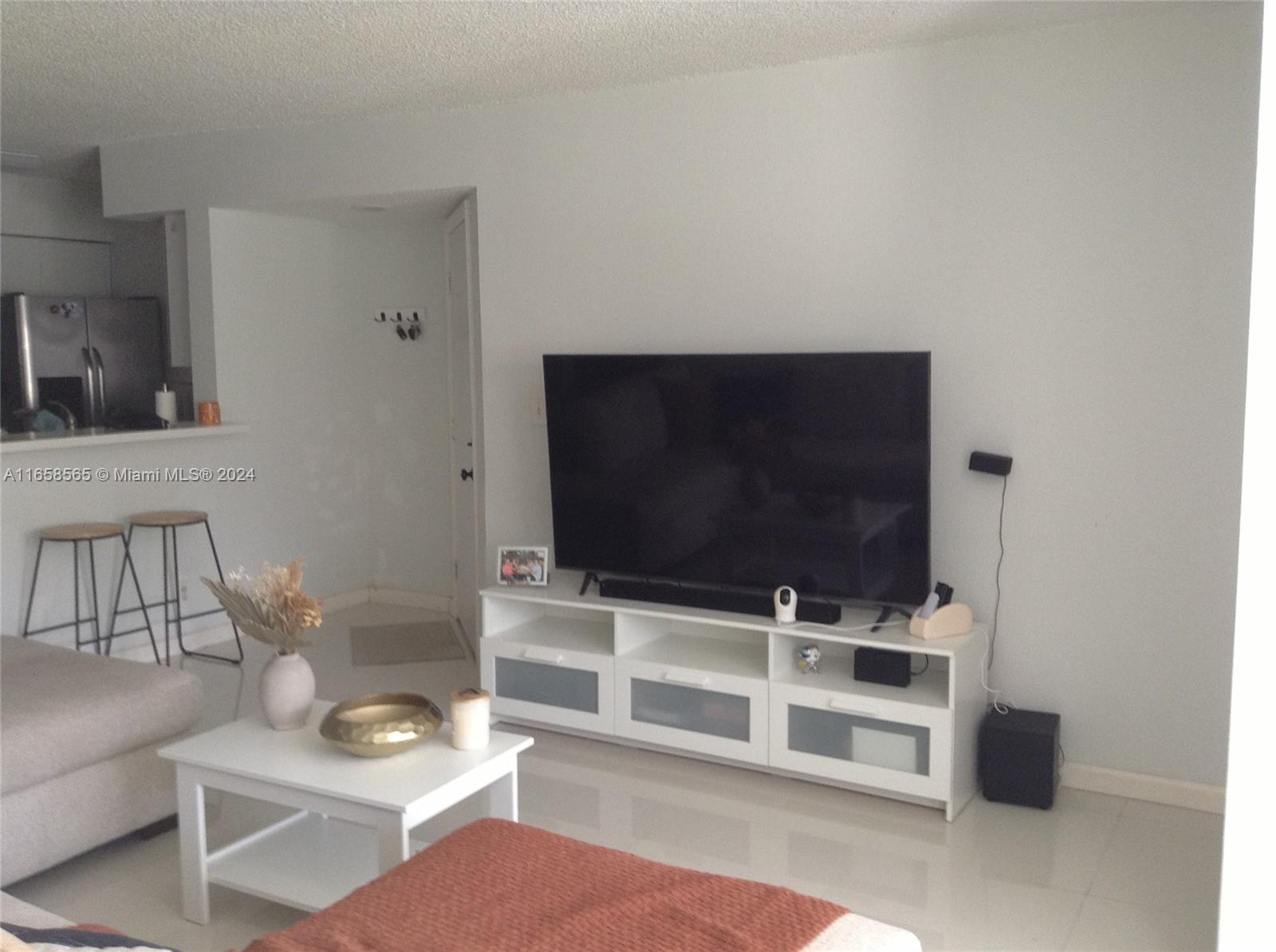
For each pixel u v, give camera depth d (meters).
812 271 3.83
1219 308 3.24
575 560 4.21
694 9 3.21
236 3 3.22
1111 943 2.68
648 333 4.17
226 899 2.95
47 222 6.50
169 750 2.72
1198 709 3.39
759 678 3.62
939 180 3.59
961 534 3.68
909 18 3.30
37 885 3.02
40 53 3.76
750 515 3.79
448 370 5.82
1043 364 3.50
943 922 2.78
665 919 1.84
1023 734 3.43
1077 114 3.37
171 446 5.23
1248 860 2.38
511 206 4.42
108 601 5.05
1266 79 2.25
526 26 3.39
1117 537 3.45
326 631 5.59
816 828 3.33
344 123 4.80
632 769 3.81
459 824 3.37
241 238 5.44
